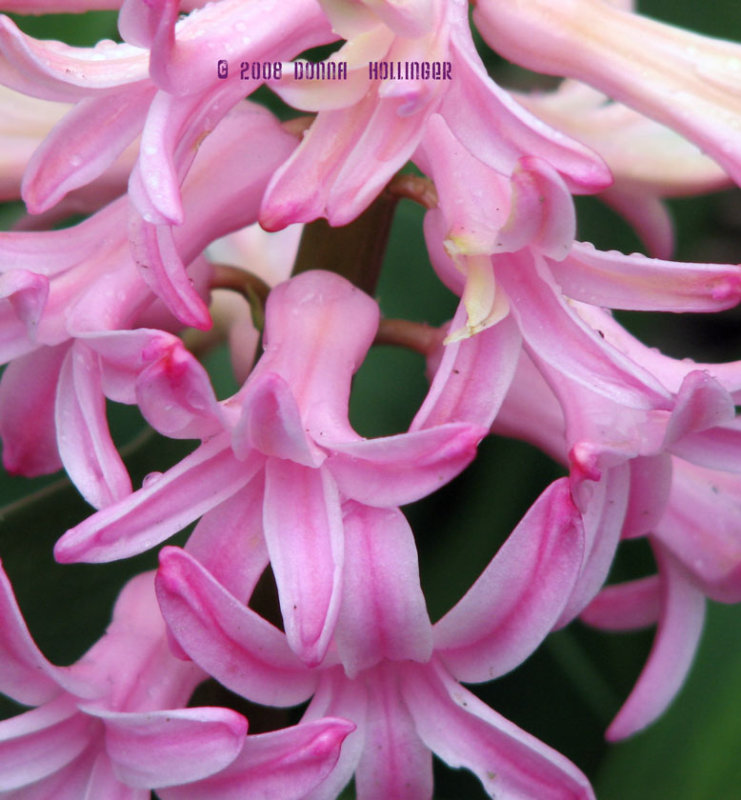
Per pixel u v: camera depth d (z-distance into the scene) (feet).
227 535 0.62
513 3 0.64
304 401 0.63
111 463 0.62
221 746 0.61
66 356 0.64
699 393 0.60
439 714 0.64
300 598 0.60
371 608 0.61
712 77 0.63
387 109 0.60
